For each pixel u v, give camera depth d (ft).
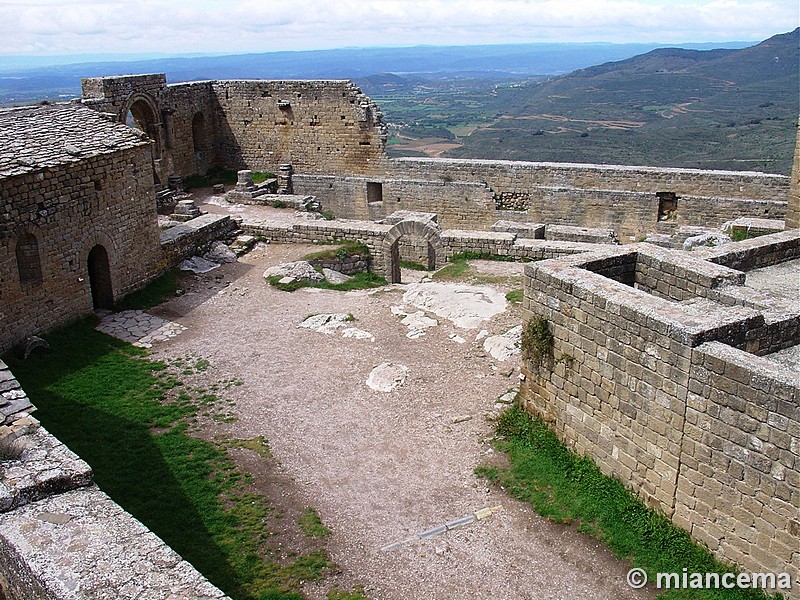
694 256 57.41
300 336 75.87
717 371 39.81
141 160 84.94
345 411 61.11
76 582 29.78
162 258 91.04
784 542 38.22
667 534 44.29
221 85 142.10
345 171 137.49
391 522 47.29
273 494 49.85
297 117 138.21
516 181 123.34
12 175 66.08
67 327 75.00
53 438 41.11
